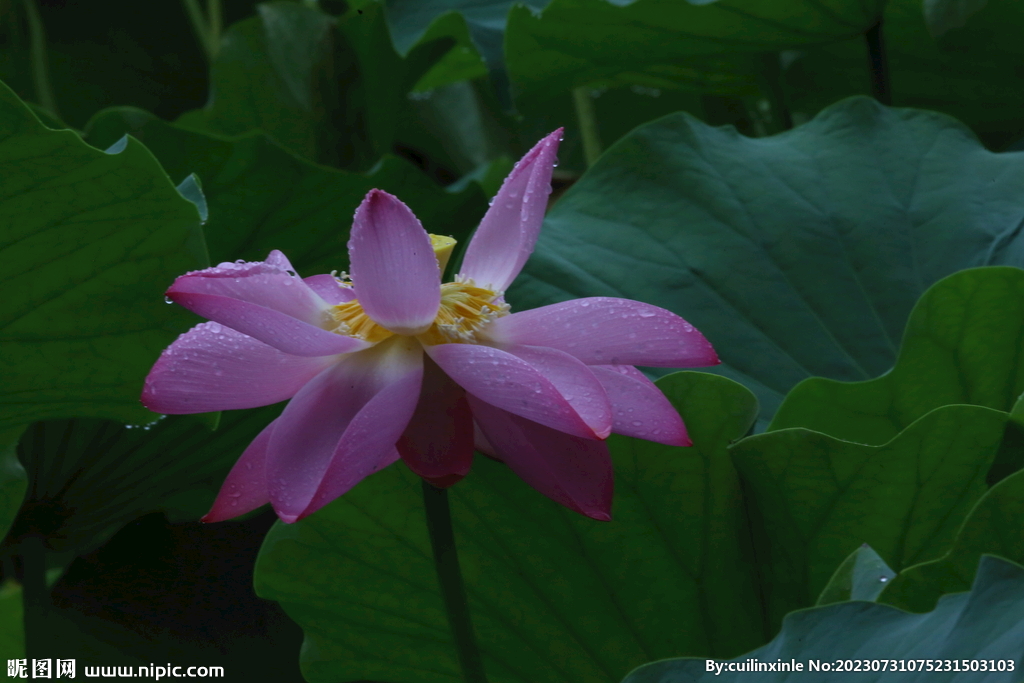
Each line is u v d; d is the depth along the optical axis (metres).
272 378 1.39
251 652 1.71
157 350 1.58
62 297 1.54
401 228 1.37
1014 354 1.56
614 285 1.72
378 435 1.37
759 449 1.48
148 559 1.75
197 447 1.76
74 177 1.49
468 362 1.37
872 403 1.58
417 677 1.60
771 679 1.36
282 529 1.54
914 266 1.73
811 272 1.73
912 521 1.49
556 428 1.36
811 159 1.85
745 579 1.52
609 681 1.55
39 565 1.73
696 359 1.38
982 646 1.31
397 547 1.54
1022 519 1.41
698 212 1.77
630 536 1.51
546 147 1.42
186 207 1.53
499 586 1.54
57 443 1.71
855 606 1.38
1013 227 1.71
